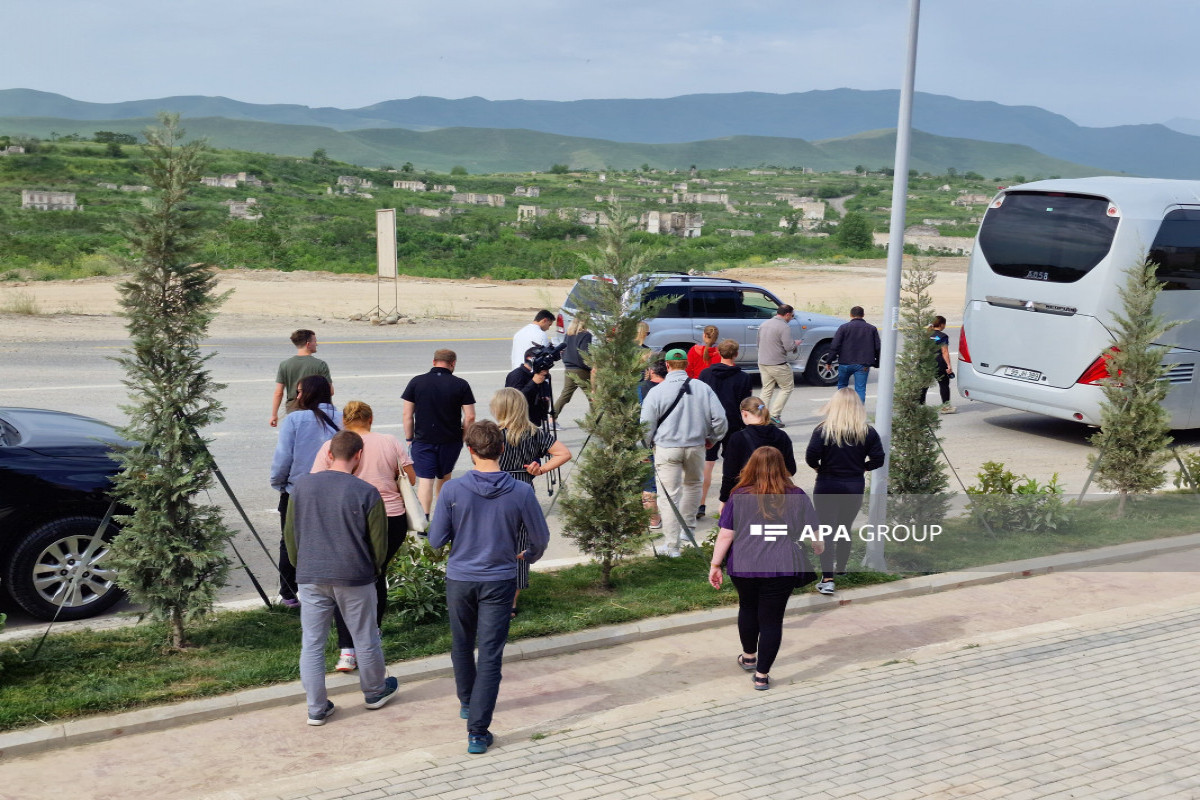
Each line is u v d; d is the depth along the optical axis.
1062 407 15.10
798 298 39.69
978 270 16.28
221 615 7.70
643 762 5.49
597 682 6.81
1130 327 11.68
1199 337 15.11
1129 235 14.34
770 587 6.59
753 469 6.61
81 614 7.63
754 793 5.13
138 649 6.96
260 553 9.37
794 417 16.67
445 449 9.65
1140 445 11.41
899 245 9.11
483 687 5.60
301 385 7.61
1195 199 14.91
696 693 6.59
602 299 8.49
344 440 6.06
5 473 7.30
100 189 158.38
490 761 5.48
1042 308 15.27
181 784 5.22
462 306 32.25
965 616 8.32
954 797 5.13
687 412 9.59
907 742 5.81
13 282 33.03
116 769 5.38
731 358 11.00
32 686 6.23
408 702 6.41
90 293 30.08
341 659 6.68
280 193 193.00
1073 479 13.33
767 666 6.62
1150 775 5.42
